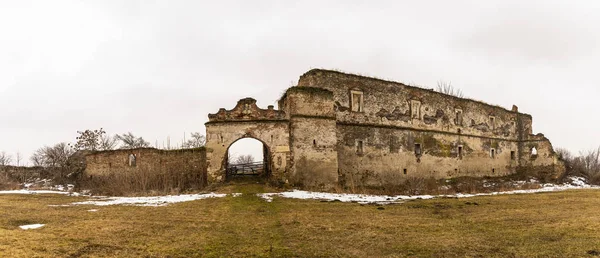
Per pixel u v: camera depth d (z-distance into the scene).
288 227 13.16
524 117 46.16
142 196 22.00
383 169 30.22
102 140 43.06
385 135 30.83
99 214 15.19
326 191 24.23
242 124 23.83
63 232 11.65
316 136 25.12
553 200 20.81
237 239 11.38
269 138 23.88
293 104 24.84
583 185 37.72
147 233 11.91
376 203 19.41
